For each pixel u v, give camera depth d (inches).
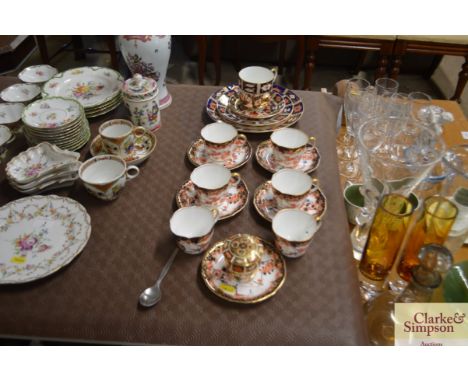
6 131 37.1
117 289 26.1
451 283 26.6
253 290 25.9
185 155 36.9
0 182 33.1
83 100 41.3
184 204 31.4
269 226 30.4
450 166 33.3
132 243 28.8
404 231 26.6
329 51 103.2
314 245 29.2
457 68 110.6
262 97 40.3
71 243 28.1
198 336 24.2
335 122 44.6
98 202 31.9
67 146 35.4
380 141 38.4
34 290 26.0
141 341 24.3
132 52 38.7
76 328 24.5
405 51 84.4
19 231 29.0
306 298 26.0
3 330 24.5
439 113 46.3
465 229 31.0
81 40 102.9
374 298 29.6
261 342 24.1
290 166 35.2
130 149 35.8
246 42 100.4
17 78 46.7
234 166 35.0
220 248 28.2
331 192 33.7
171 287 26.2
